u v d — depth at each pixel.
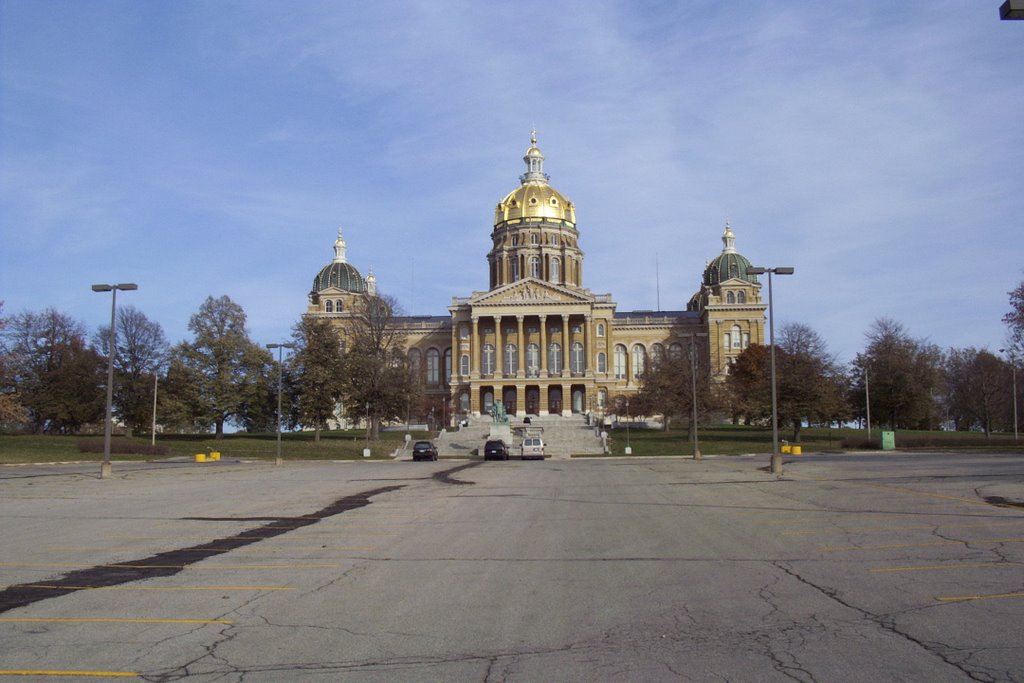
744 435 101.31
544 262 139.50
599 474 48.00
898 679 9.02
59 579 15.44
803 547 18.02
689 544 18.98
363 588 14.43
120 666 9.95
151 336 103.06
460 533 21.61
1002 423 119.00
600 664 9.80
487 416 125.81
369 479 45.38
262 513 26.83
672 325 145.75
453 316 136.25
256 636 11.26
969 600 12.64
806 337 99.88
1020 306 76.19
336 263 153.25
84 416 98.94
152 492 36.12
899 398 101.88
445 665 9.84
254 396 95.75
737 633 11.09
